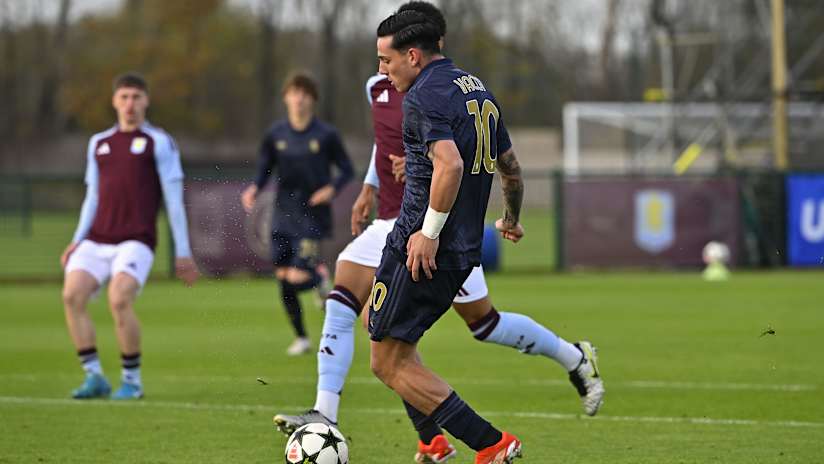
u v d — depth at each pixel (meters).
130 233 29.52
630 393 29.48
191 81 186.25
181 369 34.62
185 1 180.25
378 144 23.25
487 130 18.48
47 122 198.88
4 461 21.62
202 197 67.69
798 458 21.50
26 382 32.22
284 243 38.59
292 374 33.41
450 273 18.33
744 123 115.00
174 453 22.30
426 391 18.53
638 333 42.72
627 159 131.25
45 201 160.38
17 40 198.00
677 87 130.12
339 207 68.38
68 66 194.12
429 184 18.12
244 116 194.00
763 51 115.69
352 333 21.59
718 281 67.06
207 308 52.75
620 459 21.56
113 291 29.12
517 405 27.84
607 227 74.50
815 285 63.62
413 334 18.41
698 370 33.50
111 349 40.12
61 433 24.36
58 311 53.81
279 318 48.84
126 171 29.45
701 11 118.38
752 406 27.41
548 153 191.62
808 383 30.97
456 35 187.25
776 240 75.31
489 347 39.66
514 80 193.75
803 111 114.50
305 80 39.69
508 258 94.19
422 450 21.25
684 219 74.19
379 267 18.66
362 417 26.30
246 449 22.69
